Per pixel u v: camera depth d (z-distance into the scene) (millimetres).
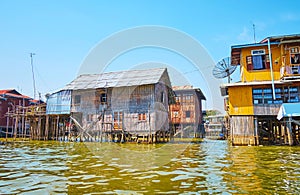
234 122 17203
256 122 16844
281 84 16922
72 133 25297
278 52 17578
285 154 11234
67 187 5480
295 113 15258
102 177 6570
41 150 14875
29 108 29406
